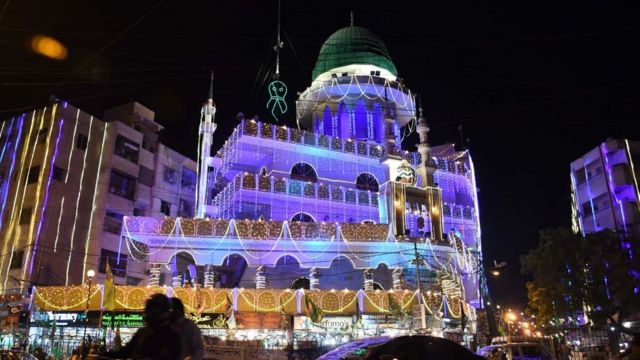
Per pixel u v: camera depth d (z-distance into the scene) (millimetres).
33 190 36844
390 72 47938
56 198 36812
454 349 9531
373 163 42688
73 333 27000
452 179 45906
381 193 39688
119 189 41062
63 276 35562
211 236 31531
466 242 42500
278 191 36906
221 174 40531
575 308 33188
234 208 35688
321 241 33094
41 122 39375
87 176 39156
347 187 41219
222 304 28500
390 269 36625
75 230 37188
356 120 45531
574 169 53000
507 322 38406
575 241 33750
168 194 45688
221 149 41219
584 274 32656
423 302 30750
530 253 35938
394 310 30344
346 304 29953
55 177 37281
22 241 35344
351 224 34062
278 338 27203
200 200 36844
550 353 17969
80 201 38156
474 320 35188
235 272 37344
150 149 45750
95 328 27188
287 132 39812
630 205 46375
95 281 36875
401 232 37031
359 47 47594
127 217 30844
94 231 38062
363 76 45156
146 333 6492
